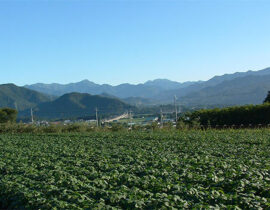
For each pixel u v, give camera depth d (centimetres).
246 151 1559
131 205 780
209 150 1623
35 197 913
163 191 905
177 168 1165
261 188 884
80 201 817
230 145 1797
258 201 763
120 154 1630
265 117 2922
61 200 868
